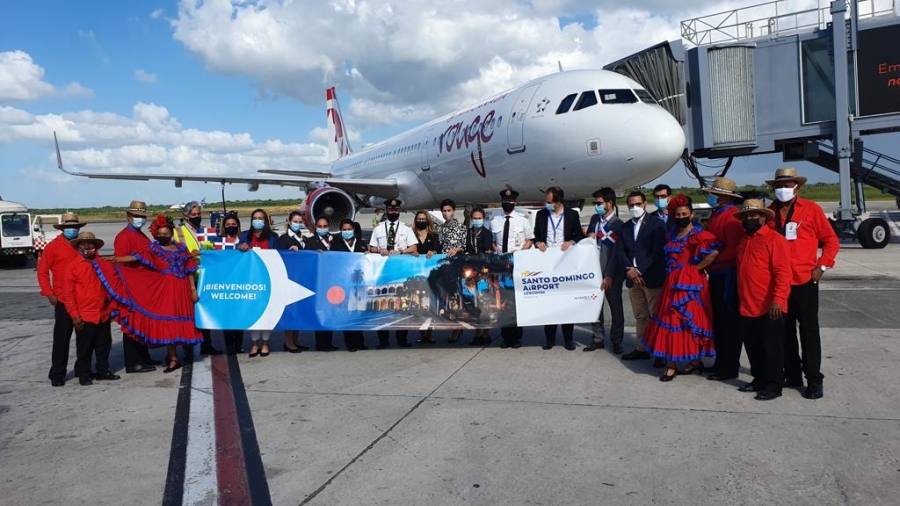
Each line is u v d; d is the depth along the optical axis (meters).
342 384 5.43
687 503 3.02
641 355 6.04
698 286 5.10
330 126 36.00
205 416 4.67
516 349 6.65
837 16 13.64
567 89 11.90
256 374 5.92
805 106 14.34
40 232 21.41
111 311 5.87
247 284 6.58
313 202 16.56
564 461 3.58
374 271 6.59
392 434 4.11
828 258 4.55
